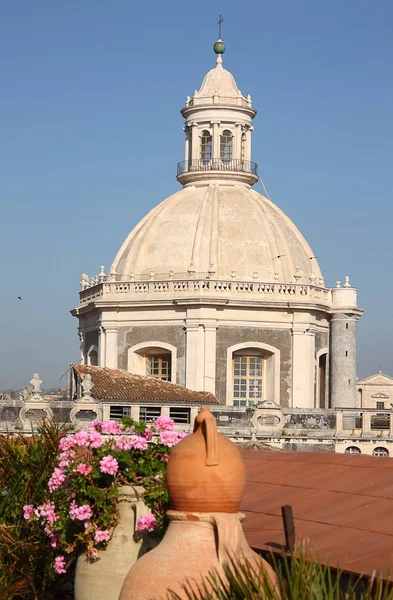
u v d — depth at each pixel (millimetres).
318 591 10055
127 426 14938
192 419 61562
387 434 64188
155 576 11188
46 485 16766
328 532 12391
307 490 14398
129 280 71375
